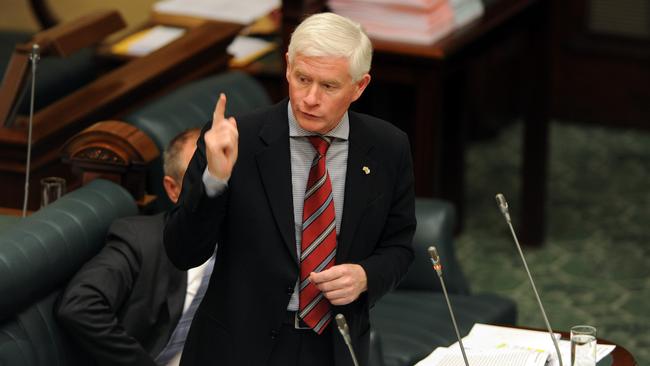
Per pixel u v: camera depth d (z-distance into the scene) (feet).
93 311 36.40
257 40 66.28
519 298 64.59
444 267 52.01
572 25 93.76
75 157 44.47
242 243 31.40
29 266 35.68
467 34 61.36
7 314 35.22
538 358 35.35
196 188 29.32
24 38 70.85
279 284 31.37
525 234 71.67
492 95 88.89
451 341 47.78
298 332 31.86
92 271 37.32
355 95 30.94
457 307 50.65
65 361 36.88
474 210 77.25
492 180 82.12
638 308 63.36
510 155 86.74
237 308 31.60
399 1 59.67
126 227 39.01
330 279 30.35
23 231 36.81
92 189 41.45
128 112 52.85
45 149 48.42
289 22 58.65
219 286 31.96
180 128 48.73
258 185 31.32
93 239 39.37
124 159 44.04
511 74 91.09
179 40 57.21
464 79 70.13
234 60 62.80
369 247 32.24
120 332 36.91
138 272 38.45
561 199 79.36
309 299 31.58
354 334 32.01
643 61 92.27
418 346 46.88
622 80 93.04
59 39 49.42
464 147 72.02
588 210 77.56
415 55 59.47
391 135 32.58
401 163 32.63
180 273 39.22
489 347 36.81
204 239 29.91
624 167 85.46
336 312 31.76
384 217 32.35
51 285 37.22
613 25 92.84
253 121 31.76
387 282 31.86
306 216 31.53
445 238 52.42
